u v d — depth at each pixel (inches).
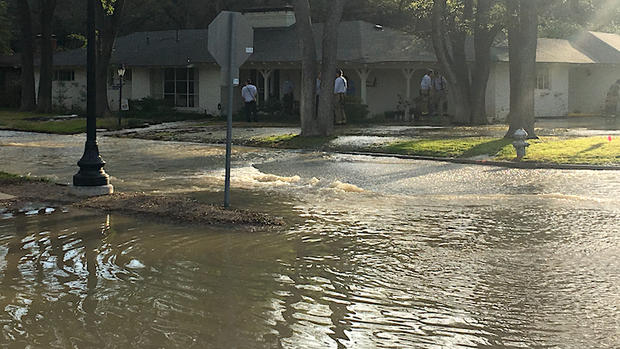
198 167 668.7
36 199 460.8
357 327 220.5
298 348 203.0
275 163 698.2
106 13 1451.8
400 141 858.8
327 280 272.8
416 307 240.1
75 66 1663.4
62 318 227.5
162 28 2223.2
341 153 796.6
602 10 1876.2
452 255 313.1
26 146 903.7
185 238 345.7
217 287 262.8
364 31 1450.5
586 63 1472.7
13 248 324.8
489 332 216.2
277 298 249.8
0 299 247.0
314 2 1820.9
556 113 1501.0
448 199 471.2
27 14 1689.2
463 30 1225.4
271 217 390.6
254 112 1321.4
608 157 653.9
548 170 620.1
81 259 304.2
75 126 1192.8
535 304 243.3
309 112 940.0
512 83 871.1
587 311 236.2
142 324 222.2
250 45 408.2
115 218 397.4
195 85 1528.1
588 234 355.9
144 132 1112.2
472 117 1248.2
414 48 1378.0
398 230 367.9
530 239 345.7
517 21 868.0
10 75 2007.9
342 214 415.2
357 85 1440.7
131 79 1617.9
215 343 206.4
